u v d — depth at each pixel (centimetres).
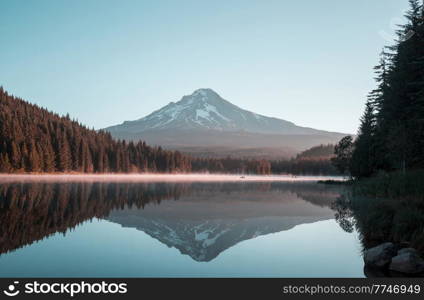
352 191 4700
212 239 1827
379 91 4794
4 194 3688
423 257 1304
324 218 2597
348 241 1789
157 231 1991
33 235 1753
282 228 2177
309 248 1622
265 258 1441
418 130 3531
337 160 8669
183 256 1454
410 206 2089
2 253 1412
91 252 1463
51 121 13100
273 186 7369
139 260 1373
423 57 3528
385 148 4416
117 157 13262
